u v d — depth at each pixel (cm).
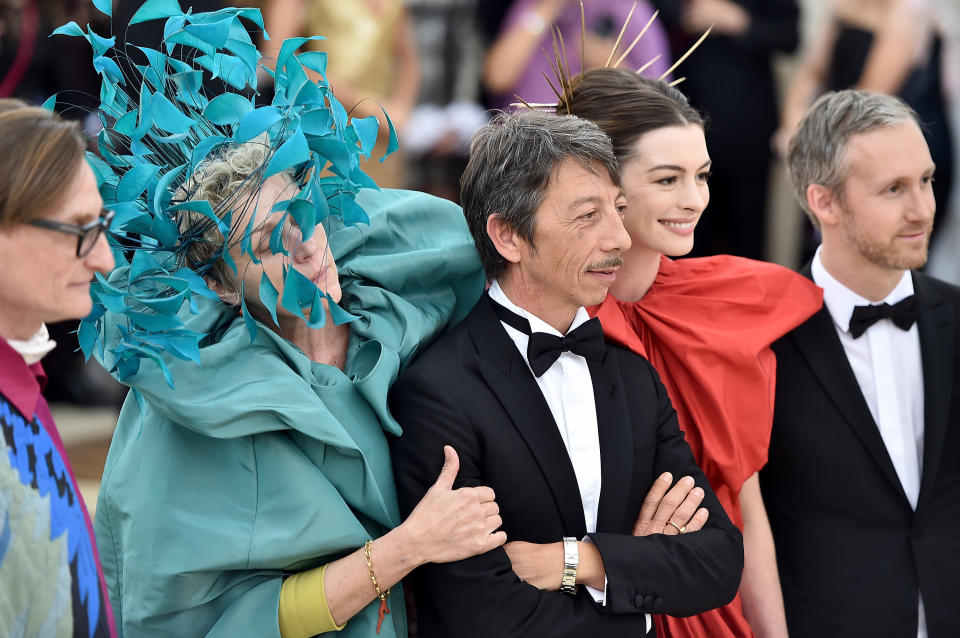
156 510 571
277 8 1127
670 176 659
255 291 594
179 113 548
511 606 566
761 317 719
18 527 429
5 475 429
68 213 446
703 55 1399
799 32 1409
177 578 561
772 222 1576
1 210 434
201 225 580
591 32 1291
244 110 564
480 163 617
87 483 1207
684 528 614
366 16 1195
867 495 728
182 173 586
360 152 608
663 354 708
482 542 562
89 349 569
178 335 559
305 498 567
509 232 609
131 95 704
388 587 563
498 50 1356
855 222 727
